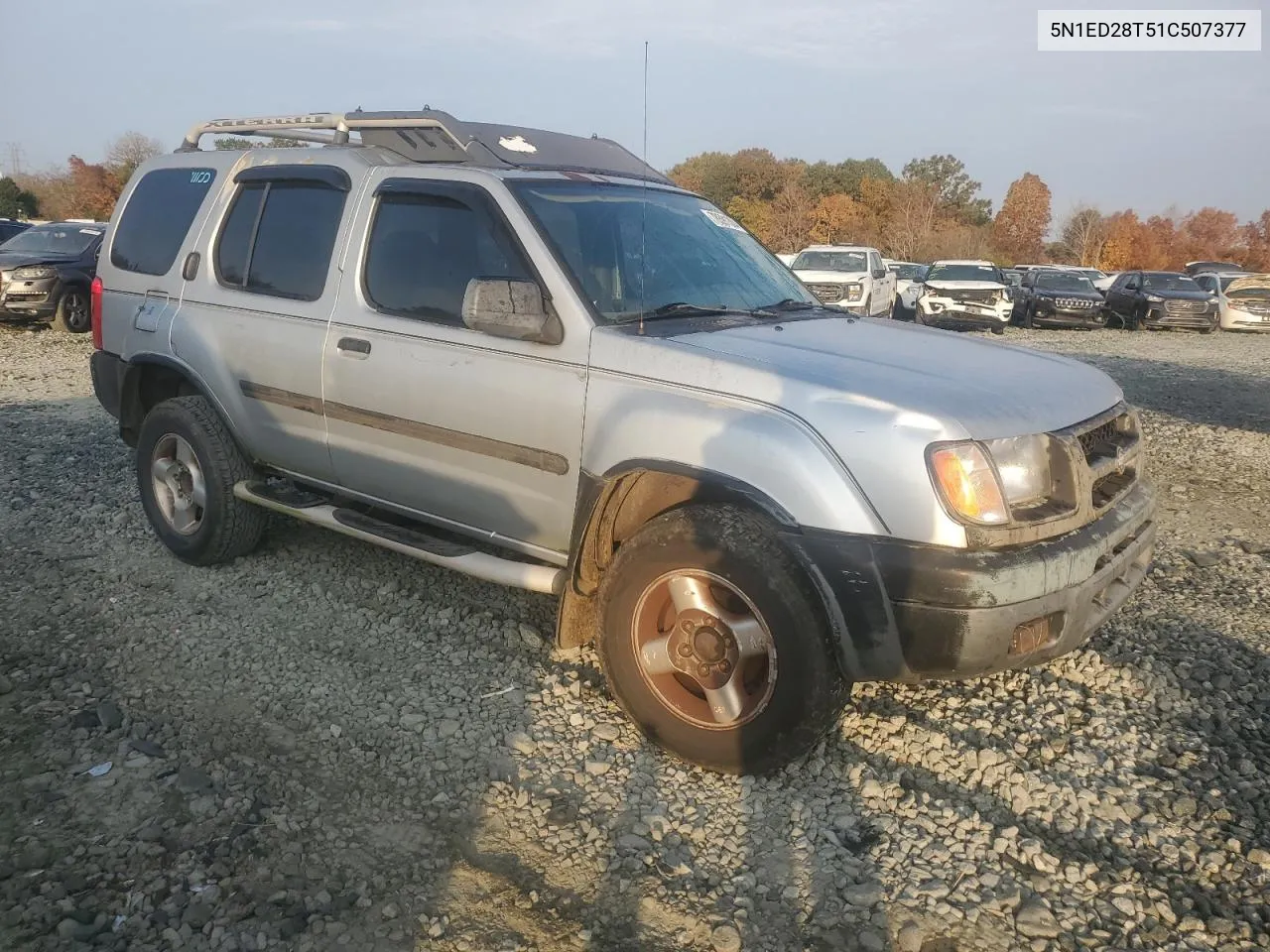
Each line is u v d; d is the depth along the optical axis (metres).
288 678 4.01
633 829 3.10
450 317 4.00
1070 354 17.78
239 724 3.66
